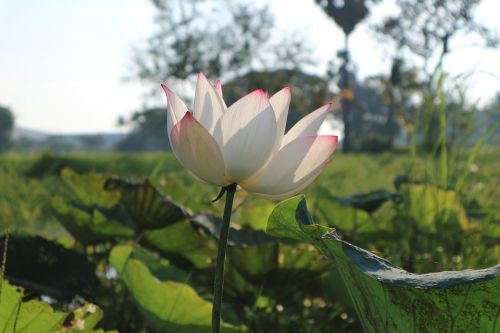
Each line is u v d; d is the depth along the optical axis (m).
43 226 3.31
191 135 0.99
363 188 6.01
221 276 0.99
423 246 2.18
